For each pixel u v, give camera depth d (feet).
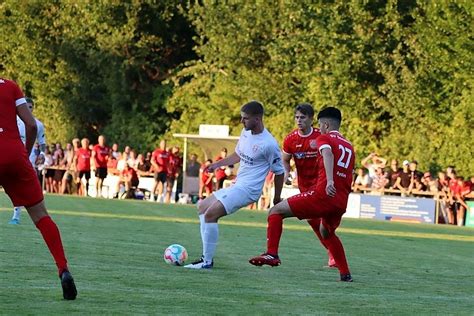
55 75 263.29
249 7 227.40
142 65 256.73
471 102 194.80
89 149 197.77
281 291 53.01
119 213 132.46
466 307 50.14
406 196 180.65
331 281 60.34
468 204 173.58
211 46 233.55
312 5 209.15
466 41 196.75
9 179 45.78
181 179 223.71
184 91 247.29
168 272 60.13
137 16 254.68
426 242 110.11
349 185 60.13
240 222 126.93
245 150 65.57
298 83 227.40
